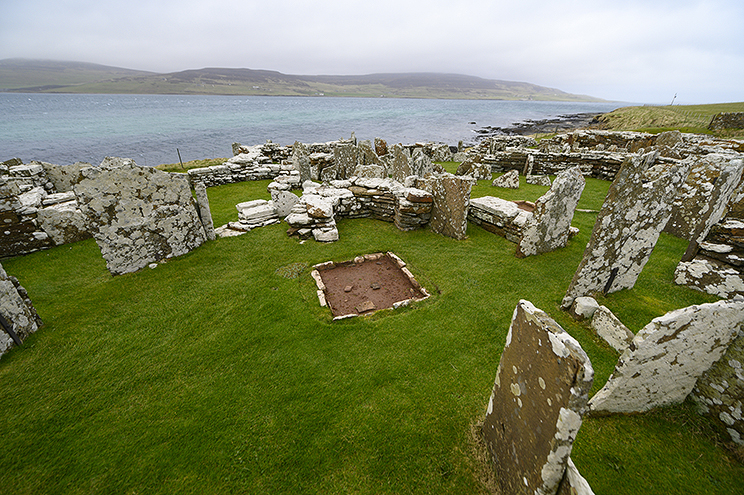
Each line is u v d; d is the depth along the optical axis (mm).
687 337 3699
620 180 5293
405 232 10156
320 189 11805
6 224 8781
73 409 4590
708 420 4160
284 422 4328
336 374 5035
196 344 5684
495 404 3709
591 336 5758
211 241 9516
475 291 7031
